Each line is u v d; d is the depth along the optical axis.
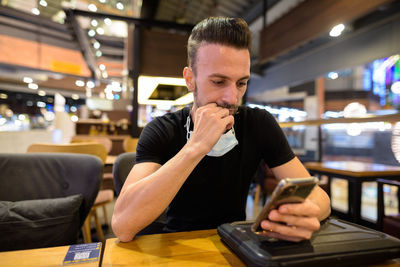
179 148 0.87
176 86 3.41
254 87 7.04
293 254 0.45
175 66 3.24
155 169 0.77
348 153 9.12
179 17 4.55
